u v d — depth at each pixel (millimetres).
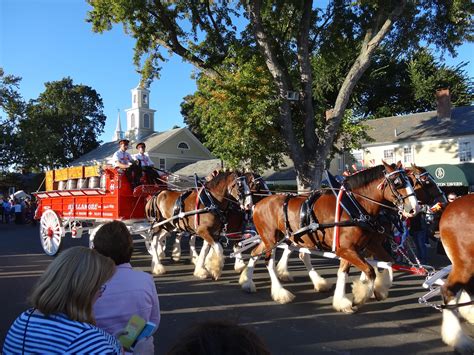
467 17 16953
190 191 9953
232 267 11000
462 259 5082
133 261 12031
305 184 16375
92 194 11641
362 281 7168
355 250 6621
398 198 6391
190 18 18219
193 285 8914
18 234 21500
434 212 8250
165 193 10438
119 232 3246
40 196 13852
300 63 16703
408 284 8609
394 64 40719
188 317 6652
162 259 12242
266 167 17797
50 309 2098
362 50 16234
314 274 8266
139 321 2727
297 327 6070
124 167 10938
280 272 9156
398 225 7480
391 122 31531
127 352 2656
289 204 7582
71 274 2152
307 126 16719
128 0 15797
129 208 11008
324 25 18312
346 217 6602
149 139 44156
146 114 47844
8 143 42281
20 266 11320
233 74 16234
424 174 8922
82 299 2150
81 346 2039
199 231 9336
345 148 21062
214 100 16438
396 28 18047
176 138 42344
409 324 6082
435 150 27078
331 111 17562
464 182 21109
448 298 5164
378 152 29812
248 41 17391
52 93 58906
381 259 7312
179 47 17734
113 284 2977
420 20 17531
